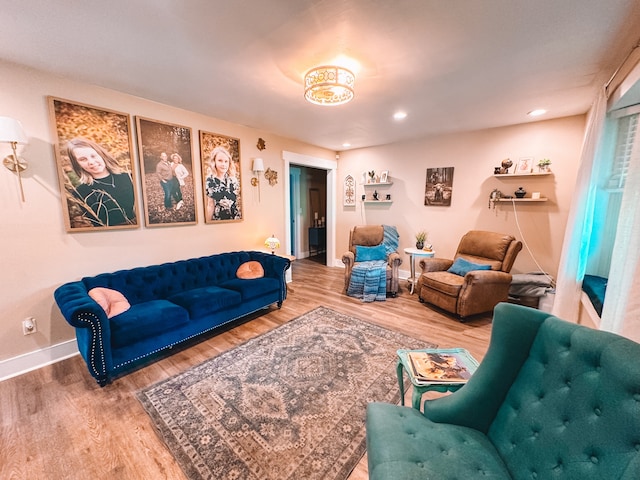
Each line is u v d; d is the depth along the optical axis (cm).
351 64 199
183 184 309
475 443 111
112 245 261
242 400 185
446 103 278
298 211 646
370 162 507
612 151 262
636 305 138
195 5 138
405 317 322
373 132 399
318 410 176
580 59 191
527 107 290
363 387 199
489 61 194
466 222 410
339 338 270
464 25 154
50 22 151
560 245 342
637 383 76
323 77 194
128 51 183
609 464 77
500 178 375
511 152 363
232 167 358
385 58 190
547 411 99
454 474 95
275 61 196
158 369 220
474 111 302
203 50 182
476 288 300
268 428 162
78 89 231
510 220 372
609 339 89
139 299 257
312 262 620
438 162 427
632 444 74
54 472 136
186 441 153
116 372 216
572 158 325
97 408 177
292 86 239
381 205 502
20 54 187
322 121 344
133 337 210
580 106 286
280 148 426
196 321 254
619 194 265
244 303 299
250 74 216
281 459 142
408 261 479
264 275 346
